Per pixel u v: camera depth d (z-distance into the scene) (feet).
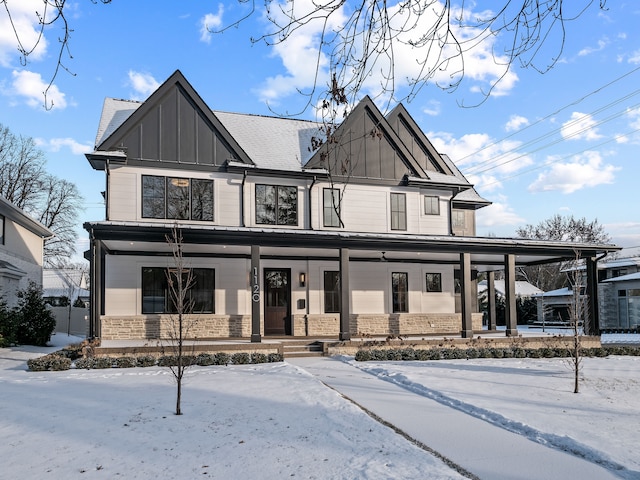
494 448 22.59
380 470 18.89
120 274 59.36
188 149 62.03
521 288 150.00
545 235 172.35
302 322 65.82
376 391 35.42
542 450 22.40
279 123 75.46
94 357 46.55
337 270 68.39
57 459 20.52
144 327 58.90
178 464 19.84
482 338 60.13
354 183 68.95
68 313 99.71
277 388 34.35
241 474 18.70
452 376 41.22
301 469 19.12
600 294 114.32
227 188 63.26
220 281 62.75
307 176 66.23
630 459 20.79
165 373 41.78
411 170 72.13
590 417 27.99
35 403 30.12
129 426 25.04
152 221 59.67
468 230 80.48
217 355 46.93
